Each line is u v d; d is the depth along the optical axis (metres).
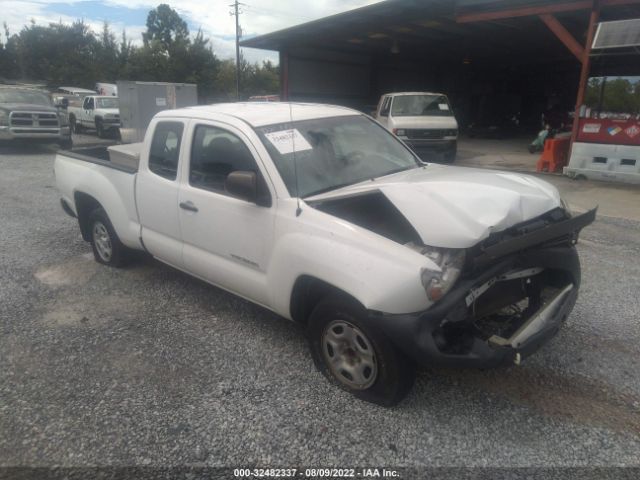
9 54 58.06
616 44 10.17
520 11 12.25
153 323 4.27
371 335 2.91
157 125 4.47
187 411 3.12
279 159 3.53
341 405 3.13
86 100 22.14
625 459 2.67
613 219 7.50
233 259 3.79
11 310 4.54
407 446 2.78
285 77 20.75
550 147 11.98
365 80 24.28
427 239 2.80
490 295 3.02
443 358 2.67
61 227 7.20
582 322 4.14
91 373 3.54
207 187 3.95
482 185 3.13
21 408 3.17
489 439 2.83
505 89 29.08
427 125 13.19
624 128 10.46
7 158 14.61
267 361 3.65
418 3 14.12
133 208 4.74
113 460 2.73
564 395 3.21
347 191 3.37
